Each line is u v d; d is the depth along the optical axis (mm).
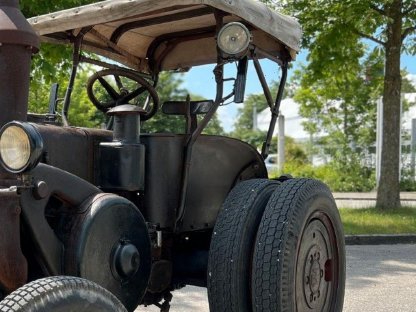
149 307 6160
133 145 3949
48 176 3252
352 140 25141
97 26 5129
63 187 3342
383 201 13656
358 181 23641
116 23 5094
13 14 3092
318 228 4457
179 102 4664
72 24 4297
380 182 13789
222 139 4633
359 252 9805
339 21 12492
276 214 3982
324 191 4461
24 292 2598
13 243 2965
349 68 13594
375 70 15430
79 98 14133
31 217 3094
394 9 12781
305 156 33562
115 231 3469
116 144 3947
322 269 4520
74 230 3303
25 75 3098
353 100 23562
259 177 5098
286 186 4199
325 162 29109
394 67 13242
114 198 3500
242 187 4254
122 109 3959
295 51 5109
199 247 4883
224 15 4410
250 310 3969
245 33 4020
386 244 10680
